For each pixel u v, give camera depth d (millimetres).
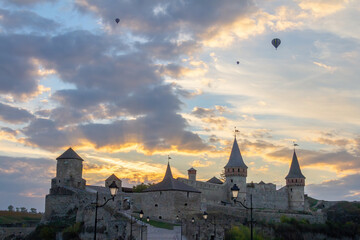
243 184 134250
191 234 80750
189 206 101125
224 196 132375
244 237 90688
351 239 120688
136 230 73812
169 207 98875
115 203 99750
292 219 119812
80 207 93938
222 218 103438
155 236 79000
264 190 143875
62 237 89938
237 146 139625
